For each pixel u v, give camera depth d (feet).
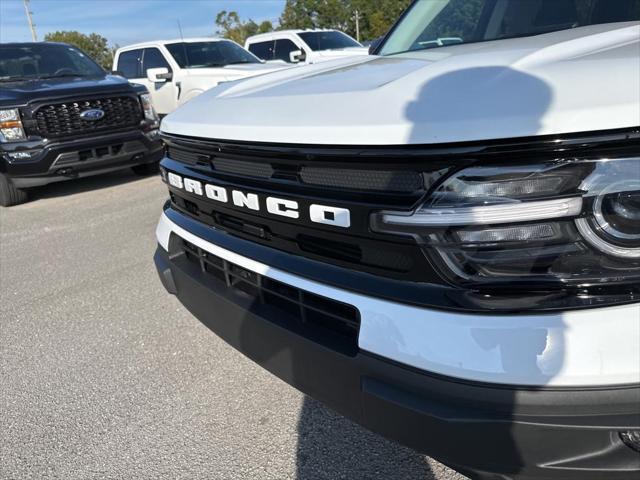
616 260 3.60
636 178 3.50
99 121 21.26
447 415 3.91
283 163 4.84
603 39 5.08
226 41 32.42
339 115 4.51
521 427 3.70
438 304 4.01
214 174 5.85
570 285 3.68
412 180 3.98
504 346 3.73
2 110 19.56
